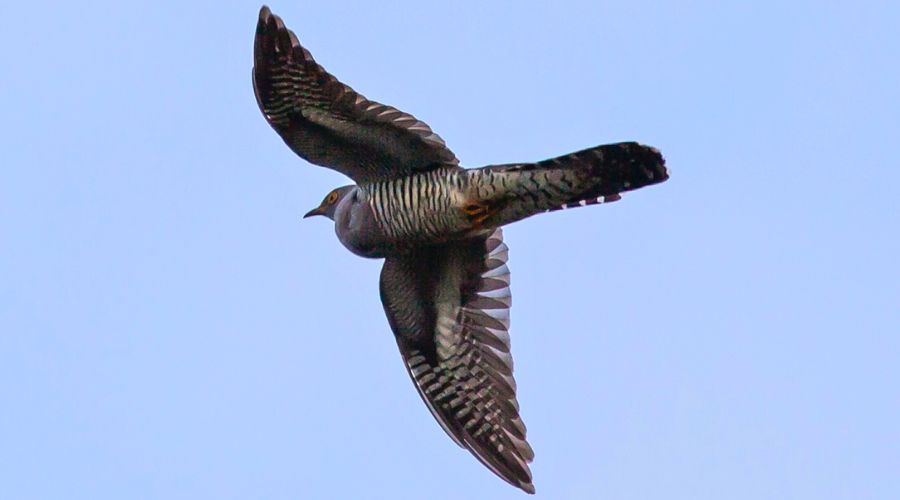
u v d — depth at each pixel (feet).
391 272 51.88
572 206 46.57
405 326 53.01
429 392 53.11
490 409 52.42
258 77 47.39
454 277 52.44
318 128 47.80
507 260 52.47
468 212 47.47
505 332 52.37
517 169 46.19
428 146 47.32
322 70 46.73
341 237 50.60
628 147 44.93
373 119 46.91
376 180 48.88
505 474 51.83
